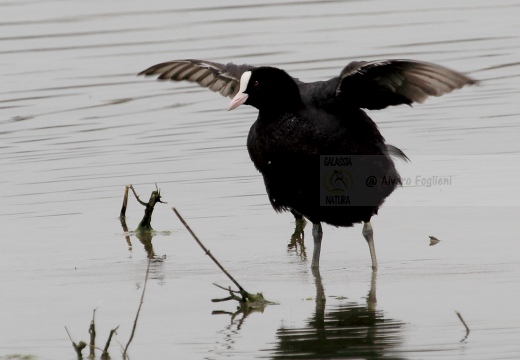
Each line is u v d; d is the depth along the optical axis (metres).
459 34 24.84
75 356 9.98
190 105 21.11
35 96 21.42
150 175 17.00
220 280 12.37
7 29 25.62
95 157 18.08
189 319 10.95
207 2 28.02
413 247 13.29
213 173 16.98
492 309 10.82
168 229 14.53
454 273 12.18
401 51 23.55
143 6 27.58
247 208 15.29
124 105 21.02
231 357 9.77
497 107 20.16
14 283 12.38
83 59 23.38
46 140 19.12
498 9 26.89
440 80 11.36
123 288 12.12
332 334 10.32
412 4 27.67
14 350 10.16
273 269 12.71
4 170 17.55
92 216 15.20
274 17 26.47
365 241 13.73
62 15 26.78
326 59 22.78
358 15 26.62
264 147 12.11
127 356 9.89
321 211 12.31
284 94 11.91
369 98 12.02
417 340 10.02
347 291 11.75
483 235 13.59
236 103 11.95
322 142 11.90
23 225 14.84
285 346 10.02
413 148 17.88
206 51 23.42
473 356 9.50
